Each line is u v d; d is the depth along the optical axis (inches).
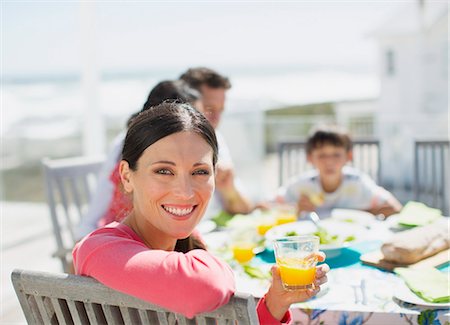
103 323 35.0
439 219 77.9
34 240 177.6
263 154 233.9
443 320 43.9
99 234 38.5
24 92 475.5
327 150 93.8
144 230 41.5
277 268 38.4
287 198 99.3
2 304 120.6
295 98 432.1
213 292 30.5
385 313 44.3
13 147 225.9
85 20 183.8
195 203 38.7
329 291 50.0
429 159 209.0
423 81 243.1
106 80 557.9
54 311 36.3
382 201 93.4
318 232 66.2
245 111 232.5
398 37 247.9
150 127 38.1
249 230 75.5
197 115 39.4
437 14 220.1
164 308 31.7
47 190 91.6
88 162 101.1
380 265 57.4
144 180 38.5
